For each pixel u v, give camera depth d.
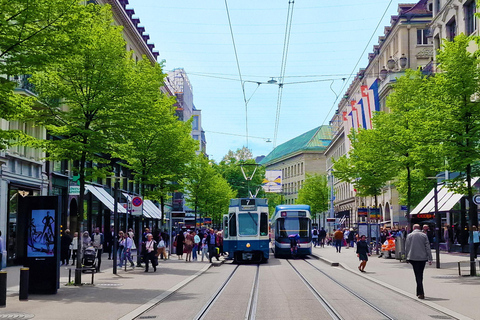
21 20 14.27
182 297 17.12
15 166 30.11
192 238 36.06
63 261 29.92
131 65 23.73
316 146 135.38
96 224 44.03
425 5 64.56
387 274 25.22
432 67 46.69
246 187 102.62
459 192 24.30
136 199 28.05
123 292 18.11
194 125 129.50
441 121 23.59
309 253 41.34
